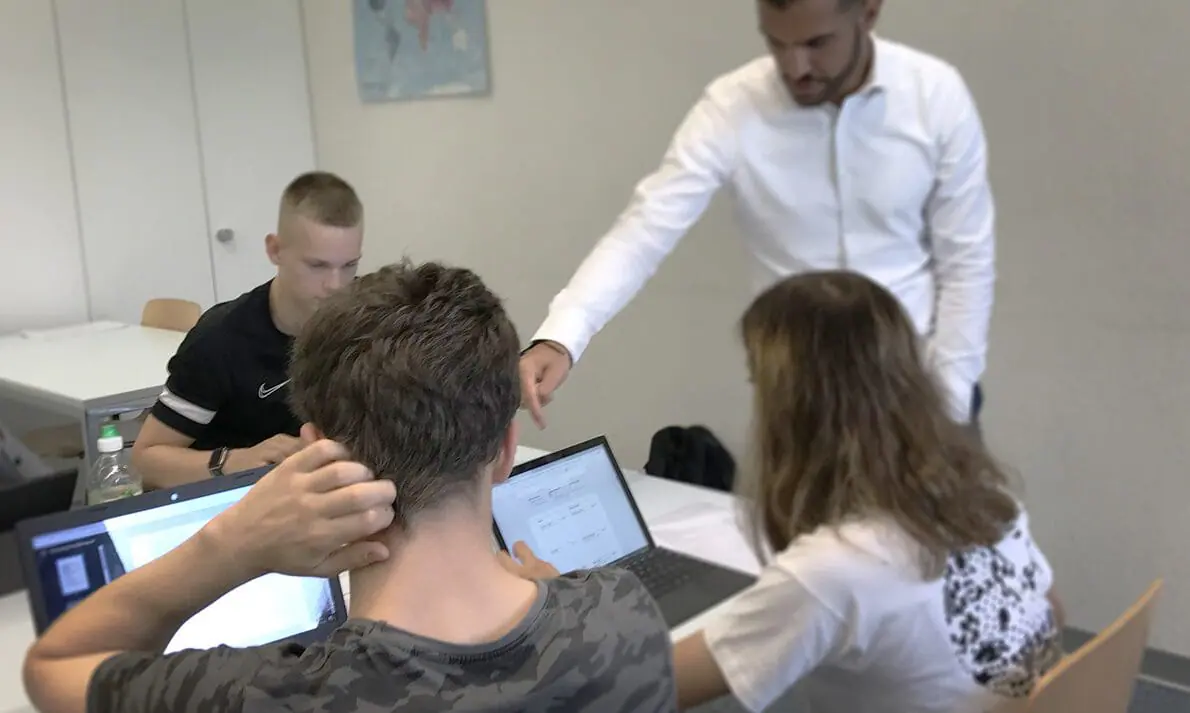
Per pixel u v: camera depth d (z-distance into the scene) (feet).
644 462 11.75
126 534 4.19
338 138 14.67
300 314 6.32
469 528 2.82
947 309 6.49
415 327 2.80
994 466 4.16
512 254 12.69
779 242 6.83
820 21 5.71
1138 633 3.92
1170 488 8.13
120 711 2.61
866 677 3.96
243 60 14.23
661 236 6.68
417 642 2.61
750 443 4.29
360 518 2.66
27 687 2.92
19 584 5.11
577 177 11.70
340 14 14.10
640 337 11.47
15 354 10.89
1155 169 7.76
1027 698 3.70
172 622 2.95
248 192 14.51
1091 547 8.65
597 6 11.03
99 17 12.91
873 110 6.24
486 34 12.27
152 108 13.48
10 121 12.41
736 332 4.89
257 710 2.49
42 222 12.78
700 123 6.77
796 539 4.02
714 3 10.00
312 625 4.46
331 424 2.82
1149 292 7.96
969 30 8.55
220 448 6.31
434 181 13.42
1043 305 8.56
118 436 6.51
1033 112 8.32
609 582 3.10
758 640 3.84
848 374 3.97
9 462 5.46
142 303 13.73
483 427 2.80
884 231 6.48
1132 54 7.72
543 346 6.15
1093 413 8.44
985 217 6.39
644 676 2.93
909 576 3.77
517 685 2.68
